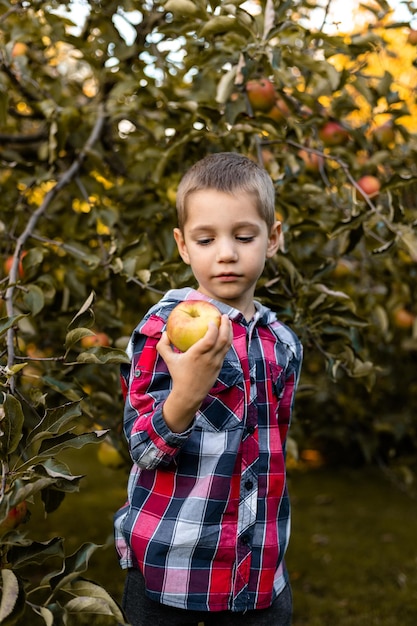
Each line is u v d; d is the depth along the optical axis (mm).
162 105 2406
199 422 1240
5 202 2559
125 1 2416
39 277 1838
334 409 3352
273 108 2129
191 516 1214
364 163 2328
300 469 5543
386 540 3787
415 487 4742
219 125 2002
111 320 2023
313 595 3021
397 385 3586
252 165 1343
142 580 1271
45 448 1144
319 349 1871
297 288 1820
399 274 2682
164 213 2316
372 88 2418
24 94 2646
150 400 1224
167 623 1258
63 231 2389
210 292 1317
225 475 1225
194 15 1873
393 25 2332
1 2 2186
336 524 4098
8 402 1122
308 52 2246
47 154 2469
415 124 3549
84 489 4758
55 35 2383
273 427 1313
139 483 1275
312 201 2299
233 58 1949
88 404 1591
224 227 1260
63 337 2051
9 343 1392
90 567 3266
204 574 1218
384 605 2902
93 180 2367
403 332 3209
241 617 1266
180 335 1119
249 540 1240
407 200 2826
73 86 3066
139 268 2096
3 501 1052
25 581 1105
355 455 5508
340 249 1985
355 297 2674
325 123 2270
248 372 1291
